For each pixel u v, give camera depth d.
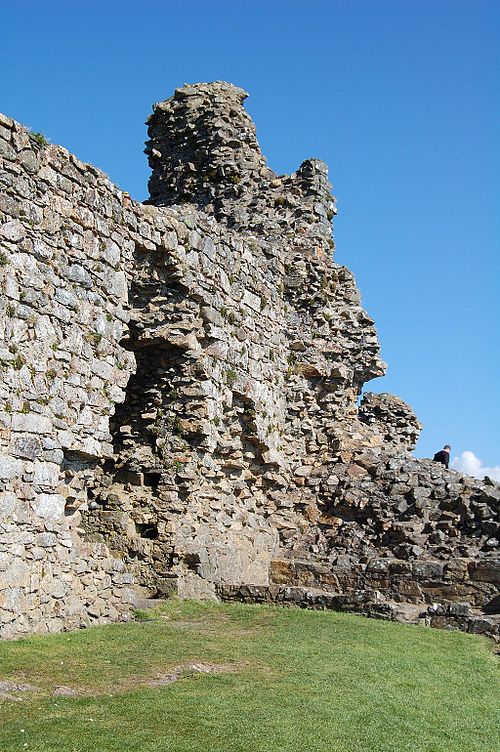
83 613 16.41
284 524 24.62
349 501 24.44
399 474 24.59
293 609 19.69
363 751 10.98
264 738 10.84
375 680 14.30
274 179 28.05
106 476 21.23
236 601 20.66
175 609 18.97
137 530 20.72
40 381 15.76
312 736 11.16
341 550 23.59
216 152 27.88
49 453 15.80
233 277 23.17
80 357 16.84
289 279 26.64
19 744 9.84
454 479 24.03
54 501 15.88
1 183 15.30
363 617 19.22
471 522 22.55
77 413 16.66
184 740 10.45
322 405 26.59
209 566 20.91
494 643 18.05
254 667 14.14
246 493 23.52
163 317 21.05
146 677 12.95
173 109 28.78
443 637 17.95
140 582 20.28
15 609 14.70
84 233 17.33
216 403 21.81
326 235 27.69
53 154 16.61
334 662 15.05
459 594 20.39
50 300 16.20
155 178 28.80
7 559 14.66
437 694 14.16
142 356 21.66
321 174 28.00
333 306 27.58
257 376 23.92
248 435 23.42
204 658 14.41
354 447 25.91
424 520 23.12
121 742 10.16
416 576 20.95
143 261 20.17
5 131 15.47
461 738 12.23
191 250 21.19
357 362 27.30
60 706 11.21
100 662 13.66
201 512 21.47
